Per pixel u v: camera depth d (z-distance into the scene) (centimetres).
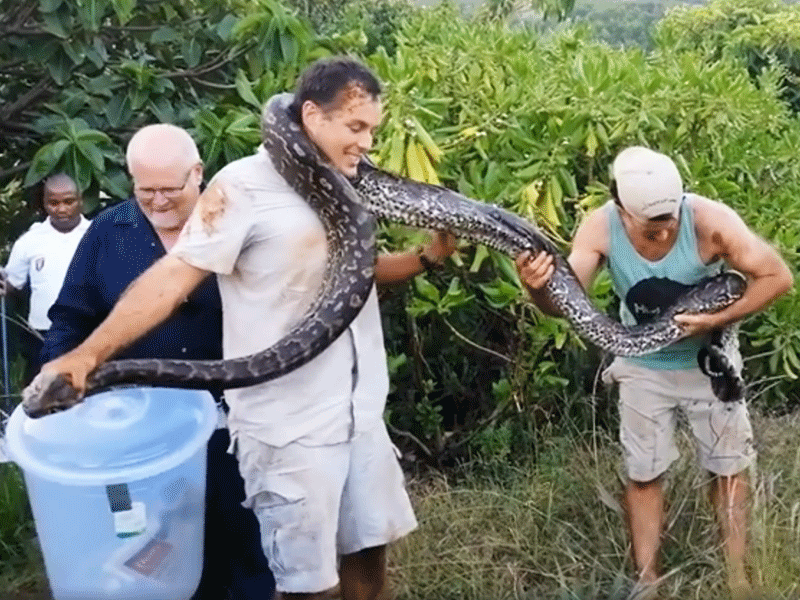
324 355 282
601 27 718
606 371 372
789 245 486
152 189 305
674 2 1052
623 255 346
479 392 482
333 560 292
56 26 438
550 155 447
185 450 284
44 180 461
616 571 367
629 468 367
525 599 363
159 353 316
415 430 473
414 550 385
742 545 361
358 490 297
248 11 476
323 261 278
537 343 441
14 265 462
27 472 279
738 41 948
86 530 283
